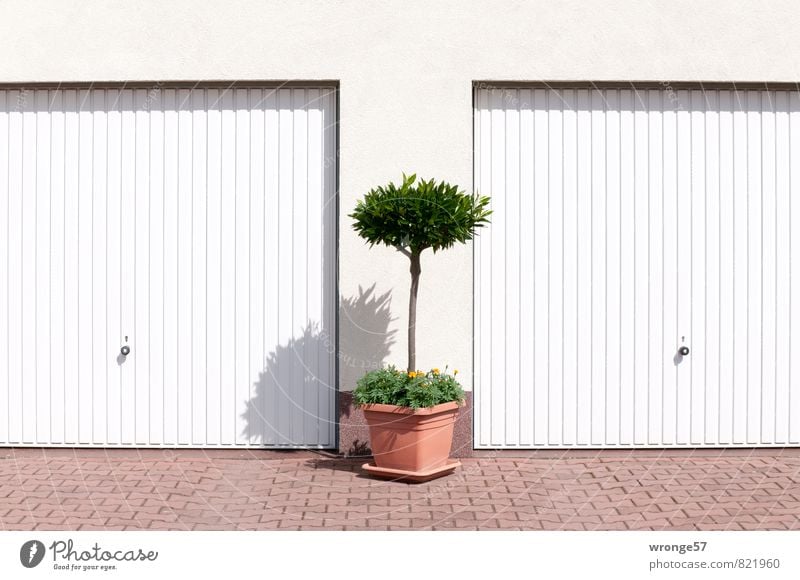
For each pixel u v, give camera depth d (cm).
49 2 833
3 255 850
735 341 855
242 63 833
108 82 835
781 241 853
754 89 851
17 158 849
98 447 852
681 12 834
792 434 853
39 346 853
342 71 834
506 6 834
